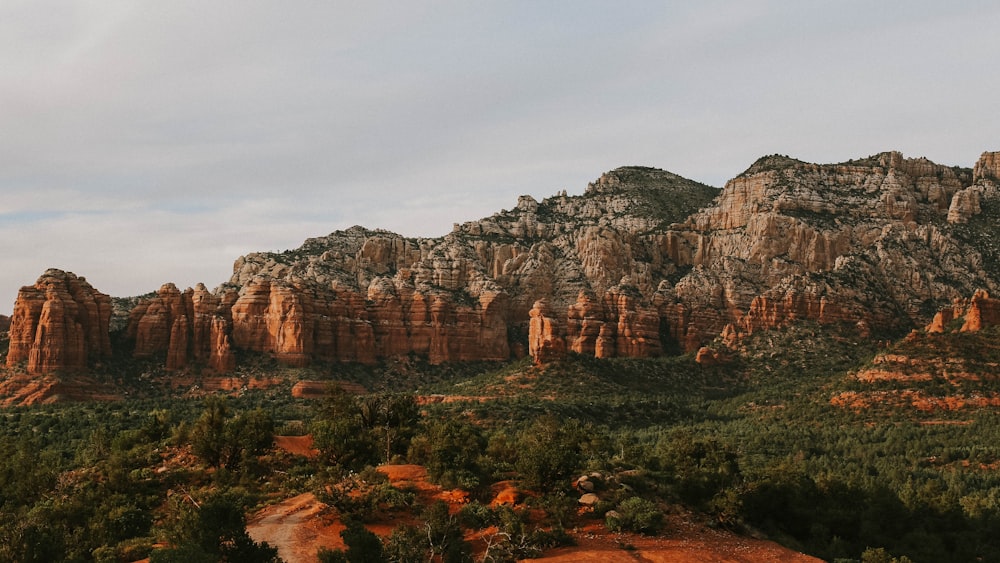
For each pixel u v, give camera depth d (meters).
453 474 89.00
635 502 83.00
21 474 102.19
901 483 120.44
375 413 123.56
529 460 87.44
